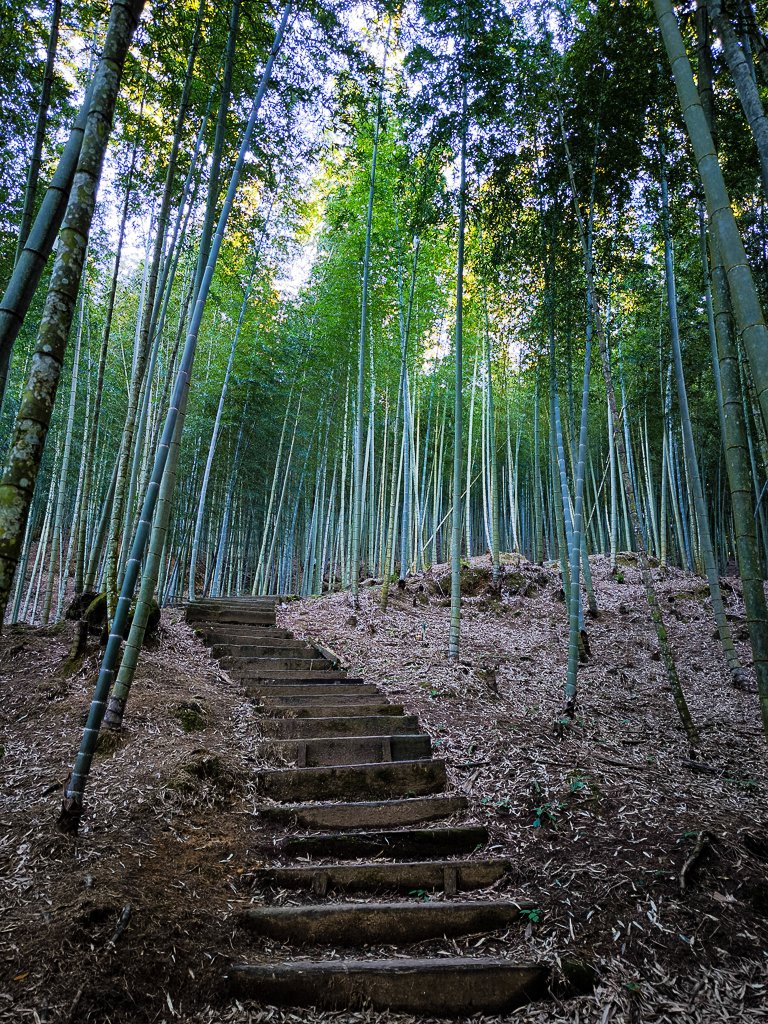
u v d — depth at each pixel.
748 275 2.35
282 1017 2.18
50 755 3.48
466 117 6.44
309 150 6.23
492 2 5.84
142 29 5.04
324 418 13.61
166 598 10.04
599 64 5.50
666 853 3.00
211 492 14.47
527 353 8.82
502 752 4.18
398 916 2.64
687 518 13.73
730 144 5.25
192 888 2.67
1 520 1.96
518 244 6.85
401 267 9.84
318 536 14.71
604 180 5.85
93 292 9.24
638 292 9.63
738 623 8.66
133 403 5.20
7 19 4.69
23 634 5.58
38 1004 1.92
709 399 11.67
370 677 5.98
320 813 3.43
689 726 4.68
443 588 10.65
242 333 11.34
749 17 3.18
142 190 6.53
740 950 2.45
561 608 10.05
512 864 3.03
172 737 3.87
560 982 2.33
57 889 2.38
